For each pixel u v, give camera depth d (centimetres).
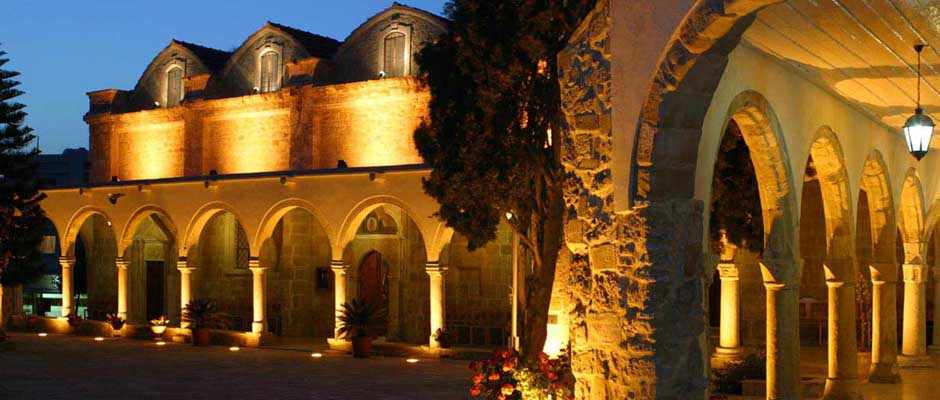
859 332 2297
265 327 2722
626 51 917
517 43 1521
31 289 4675
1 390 1873
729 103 994
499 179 1608
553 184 1559
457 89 1619
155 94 3391
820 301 2417
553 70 1509
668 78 874
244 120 3086
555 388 1246
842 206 1388
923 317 1950
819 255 2431
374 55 2873
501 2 1531
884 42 1012
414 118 2772
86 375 2102
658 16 884
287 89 2950
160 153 3325
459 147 1616
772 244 1144
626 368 904
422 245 2683
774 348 1138
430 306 2525
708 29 826
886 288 1694
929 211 1936
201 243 3116
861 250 1781
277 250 3016
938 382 1730
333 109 2905
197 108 3169
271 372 2150
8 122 2870
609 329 923
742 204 1653
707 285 926
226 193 2780
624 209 912
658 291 891
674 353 888
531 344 1589
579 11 1445
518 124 1570
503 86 1545
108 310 3325
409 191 2453
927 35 979
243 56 3138
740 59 1023
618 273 918
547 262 1570
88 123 3512
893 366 1720
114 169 3425
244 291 3070
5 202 2842
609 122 932
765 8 858
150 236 3266
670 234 891
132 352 2575
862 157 1466
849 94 1317
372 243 2784
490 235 1702
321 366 2259
